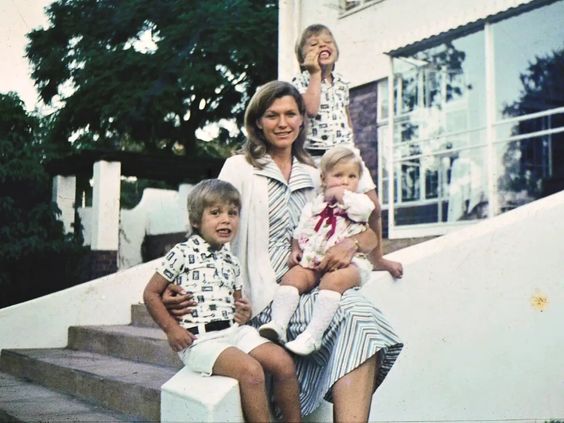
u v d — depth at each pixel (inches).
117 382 164.7
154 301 115.0
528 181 294.2
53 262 428.8
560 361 171.8
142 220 558.9
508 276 165.5
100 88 631.2
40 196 444.8
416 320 150.9
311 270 115.6
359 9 349.1
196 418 103.7
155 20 660.1
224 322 115.6
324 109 181.6
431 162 332.2
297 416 108.7
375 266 142.7
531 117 275.6
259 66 665.0
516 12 285.1
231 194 118.0
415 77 337.7
